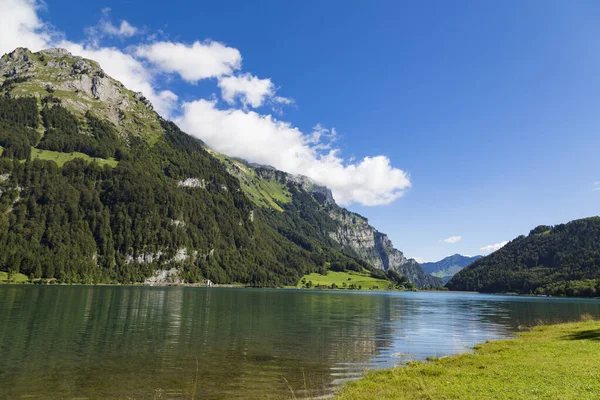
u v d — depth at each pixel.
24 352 40.84
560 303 177.62
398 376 28.30
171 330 59.19
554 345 38.94
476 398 20.02
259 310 101.62
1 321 62.09
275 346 48.19
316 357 41.75
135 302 112.62
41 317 69.31
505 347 40.59
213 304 116.94
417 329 68.69
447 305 151.75
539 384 22.16
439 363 33.28
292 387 29.84
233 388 29.44
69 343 46.44
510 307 141.12
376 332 63.66
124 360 38.41
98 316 74.12
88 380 31.03
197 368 35.69
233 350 44.78
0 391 27.94
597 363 27.48
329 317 88.50
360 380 28.97
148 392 28.25
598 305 158.50
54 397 26.81
